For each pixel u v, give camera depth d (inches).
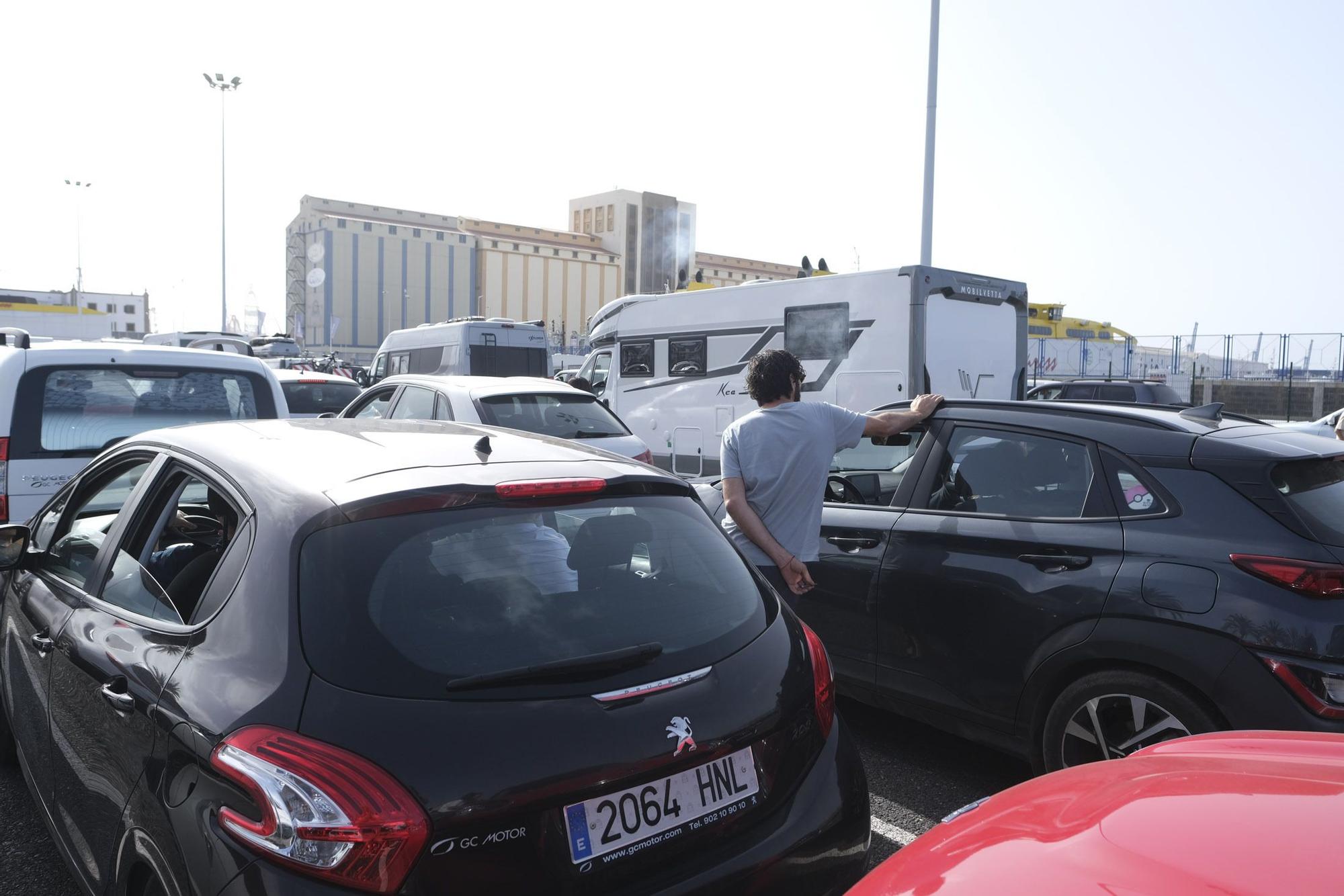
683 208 5378.9
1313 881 50.3
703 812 75.3
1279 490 119.0
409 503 81.0
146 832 75.7
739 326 458.6
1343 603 109.9
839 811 84.4
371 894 61.9
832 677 94.0
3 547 120.0
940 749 167.3
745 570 96.7
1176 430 130.7
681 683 78.4
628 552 88.7
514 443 103.4
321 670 69.6
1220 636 114.1
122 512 108.1
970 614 141.3
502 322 686.5
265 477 87.9
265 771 64.9
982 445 150.6
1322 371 1010.7
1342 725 106.5
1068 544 131.5
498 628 75.4
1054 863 56.2
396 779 64.2
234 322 2330.2
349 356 4517.7
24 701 117.4
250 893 63.1
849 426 146.2
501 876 65.5
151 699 79.2
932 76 628.7
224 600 80.0
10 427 193.3
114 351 214.4
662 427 504.7
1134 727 123.2
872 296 399.2
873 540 156.6
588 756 70.1
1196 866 52.9
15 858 123.3
